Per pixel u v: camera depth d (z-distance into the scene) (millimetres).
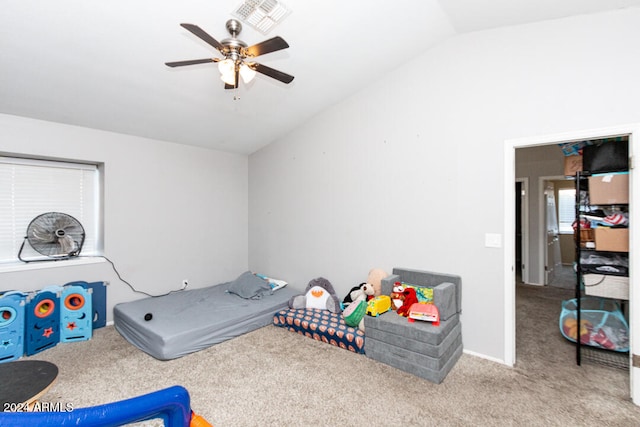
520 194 6527
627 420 1884
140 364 2584
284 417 1919
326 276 3930
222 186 4684
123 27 2156
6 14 1925
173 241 4109
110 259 3553
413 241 3131
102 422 514
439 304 2492
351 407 2012
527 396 2127
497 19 2479
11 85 2547
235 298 3787
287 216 4406
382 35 2682
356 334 2832
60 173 3479
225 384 2281
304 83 3260
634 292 2076
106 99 2936
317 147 3986
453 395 2139
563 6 2207
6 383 1480
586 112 2268
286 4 2156
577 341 2574
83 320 3094
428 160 3016
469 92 2766
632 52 2119
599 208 2592
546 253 5375
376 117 3393
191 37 2318
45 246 3312
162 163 4008
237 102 3391
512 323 2584
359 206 3566
